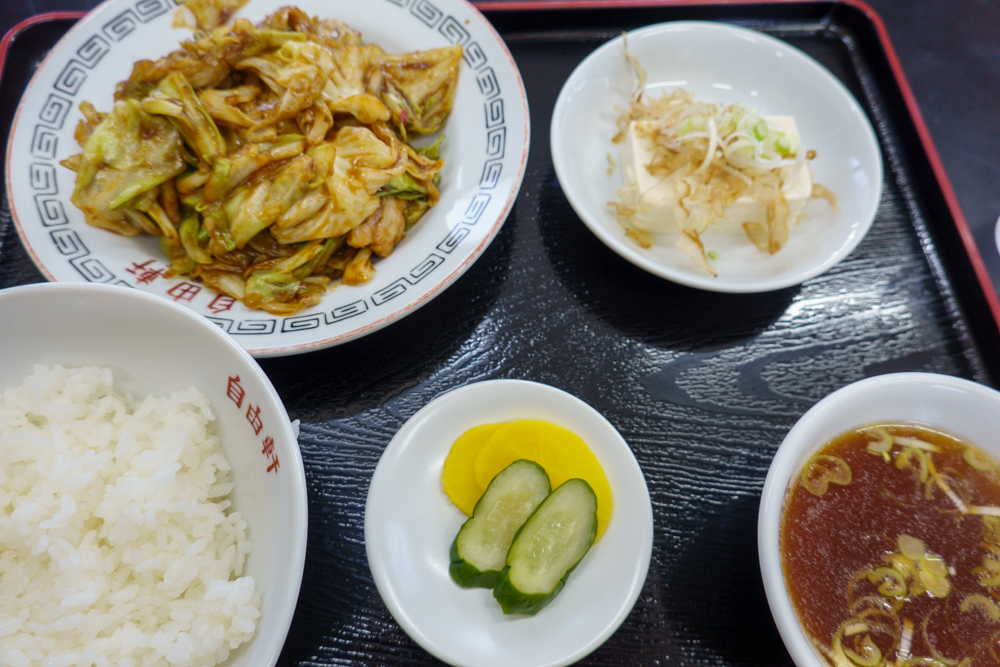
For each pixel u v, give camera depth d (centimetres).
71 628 20
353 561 25
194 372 23
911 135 35
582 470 25
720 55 36
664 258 32
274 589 20
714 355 30
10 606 21
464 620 23
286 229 28
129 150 27
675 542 26
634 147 33
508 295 30
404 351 29
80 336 23
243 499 23
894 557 23
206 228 28
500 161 30
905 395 24
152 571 22
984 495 24
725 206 31
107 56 31
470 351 29
